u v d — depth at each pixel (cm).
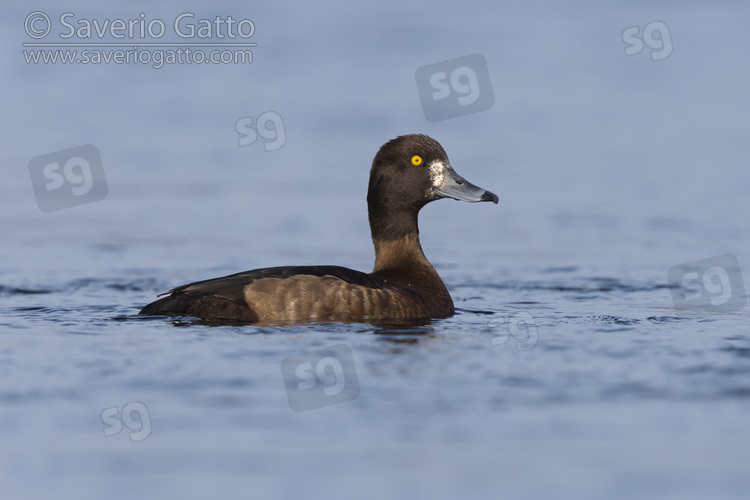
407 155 1638
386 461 996
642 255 2147
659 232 2347
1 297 1720
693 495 934
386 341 1344
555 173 2948
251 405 1116
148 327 1383
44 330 1388
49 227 2398
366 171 2992
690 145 3256
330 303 1415
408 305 1480
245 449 1020
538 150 3219
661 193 2728
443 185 1642
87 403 1115
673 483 955
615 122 3550
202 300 1405
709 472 973
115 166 2998
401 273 1623
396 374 1212
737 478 962
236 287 1407
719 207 2567
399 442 1034
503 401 1127
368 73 4109
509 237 2347
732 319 1539
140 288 1830
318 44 4553
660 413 1098
